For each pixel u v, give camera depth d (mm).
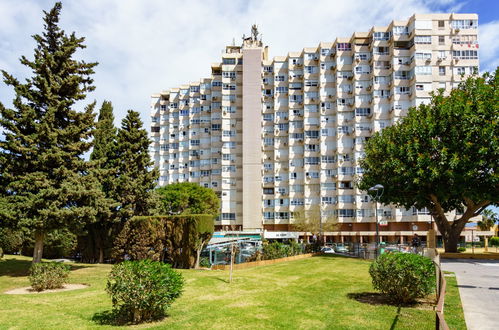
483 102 24859
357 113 65125
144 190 31906
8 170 21297
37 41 23516
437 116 26875
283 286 15531
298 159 70438
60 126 23625
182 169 79812
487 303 10898
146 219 26453
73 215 21734
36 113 21984
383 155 29641
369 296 12766
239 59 76562
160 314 10750
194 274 19938
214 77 78000
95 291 15453
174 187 66625
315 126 69625
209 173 76438
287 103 72438
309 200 67688
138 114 33281
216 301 12602
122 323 9984
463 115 24844
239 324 9594
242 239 39062
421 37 60375
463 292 12656
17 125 21734
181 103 82062
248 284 16172
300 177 69812
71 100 23484
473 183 25484
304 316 10203
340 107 66938
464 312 9859
